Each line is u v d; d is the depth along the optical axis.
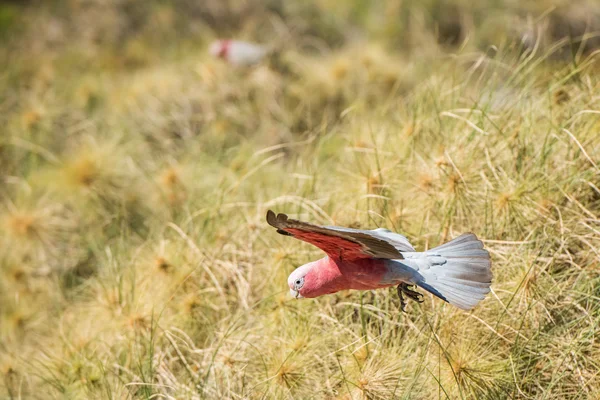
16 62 19.55
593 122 11.07
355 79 16.06
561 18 17.38
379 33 18.48
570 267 10.02
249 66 16.55
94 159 14.51
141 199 14.30
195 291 11.41
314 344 9.97
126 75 18.77
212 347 10.67
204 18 20.16
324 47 18.36
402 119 12.59
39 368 11.89
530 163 10.92
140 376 10.41
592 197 10.60
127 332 11.23
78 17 21.08
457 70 14.76
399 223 10.75
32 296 13.69
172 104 16.16
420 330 9.71
